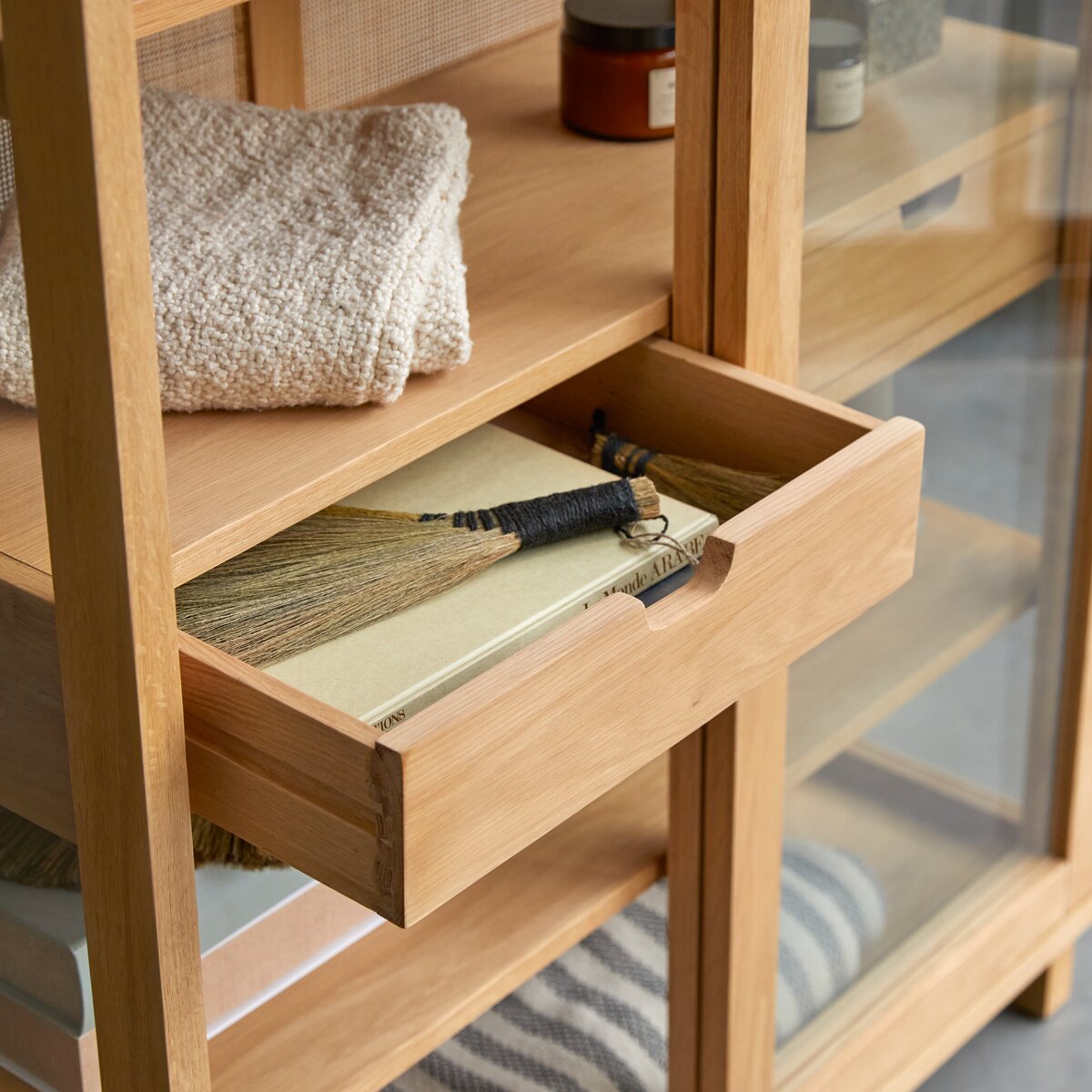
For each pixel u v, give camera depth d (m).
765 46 0.80
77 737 0.67
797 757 1.12
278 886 0.96
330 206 0.83
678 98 0.84
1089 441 1.23
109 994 0.73
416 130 0.87
